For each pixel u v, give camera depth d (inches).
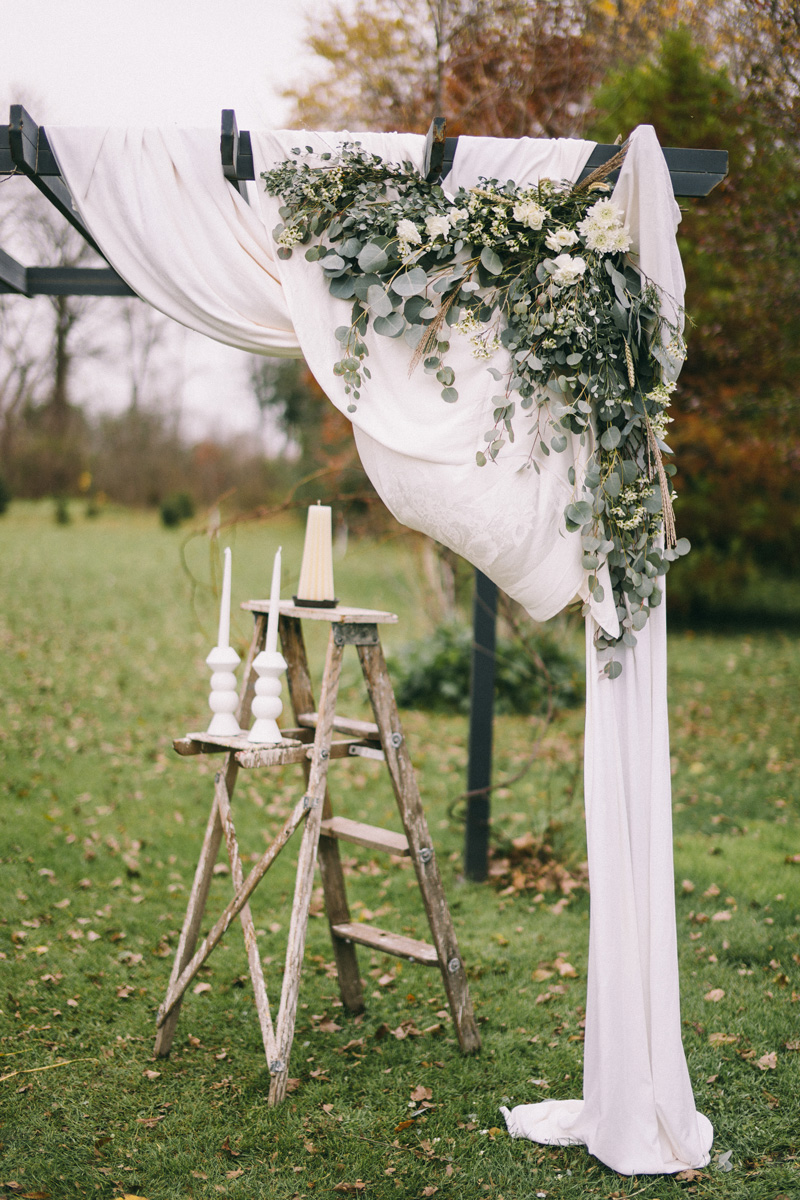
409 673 327.3
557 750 265.9
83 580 544.1
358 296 97.3
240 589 527.2
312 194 96.8
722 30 211.6
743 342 269.3
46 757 254.4
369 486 339.3
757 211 219.1
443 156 96.4
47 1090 107.9
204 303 101.2
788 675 381.7
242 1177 93.4
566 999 133.9
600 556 95.2
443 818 220.1
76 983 135.3
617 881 95.9
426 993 136.3
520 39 237.8
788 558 500.4
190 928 115.9
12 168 100.7
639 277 97.0
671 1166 94.7
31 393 674.2
